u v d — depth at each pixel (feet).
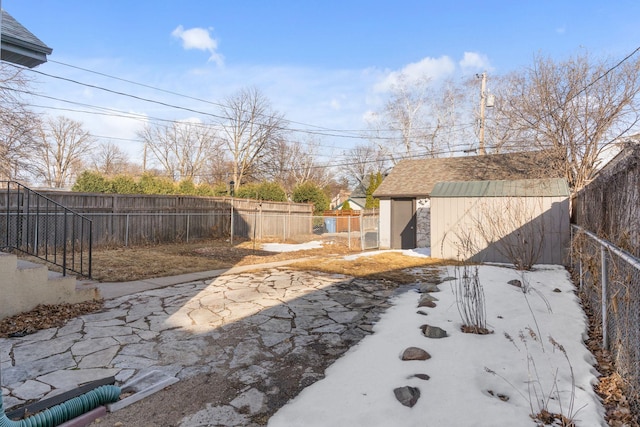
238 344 12.35
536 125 43.86
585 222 21.39
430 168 49.96
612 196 13.83
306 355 11.51
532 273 23.41
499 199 29.50
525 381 9.21
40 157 54.13
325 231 89.20
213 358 11.24
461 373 9.60
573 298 17.25
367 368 10.16
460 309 15.31
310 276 24.25
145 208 42.80
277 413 8.13
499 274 22.49
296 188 100.94
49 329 13.57
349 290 20.11
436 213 32.04
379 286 21.16
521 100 46.52
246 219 57.62
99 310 16.16
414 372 9.74
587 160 41.06
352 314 15.71
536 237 27.68
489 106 60.44
